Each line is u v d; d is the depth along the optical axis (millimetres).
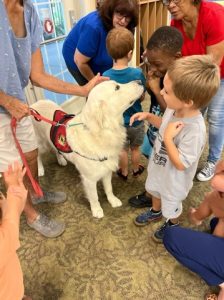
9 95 1189
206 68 991
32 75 1376
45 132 1790
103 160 1482
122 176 2021
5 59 1067
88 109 1355
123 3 1609
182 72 991
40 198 1818
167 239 1171
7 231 815
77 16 2861
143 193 1795
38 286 1322
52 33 2625
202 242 1077
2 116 1238
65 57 2141
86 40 1770
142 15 3520
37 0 2334
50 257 1471
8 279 848
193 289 1265
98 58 1886
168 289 1271
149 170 1397
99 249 1496
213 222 1413
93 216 1716
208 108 1786
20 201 938
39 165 2111
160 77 1384
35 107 1843
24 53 1188
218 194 1134
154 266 1380
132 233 1581
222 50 1447
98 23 1730
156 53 1297
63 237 1585
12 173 1012
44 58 2621
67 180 2068
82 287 1307
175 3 1361
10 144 1312
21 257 1480
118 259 1432
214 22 1387
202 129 1103
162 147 1258
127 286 1297
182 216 1661
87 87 1507
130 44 1527
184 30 1513
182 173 1227
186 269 1353
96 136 1390
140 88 1468
